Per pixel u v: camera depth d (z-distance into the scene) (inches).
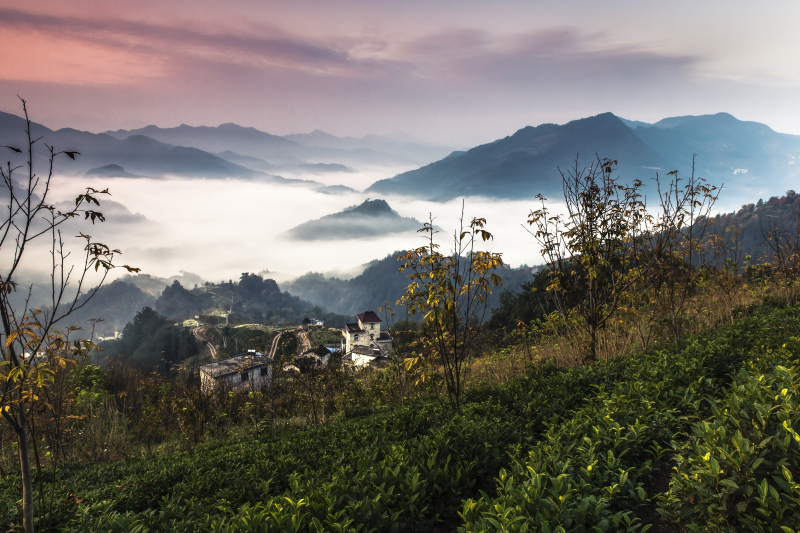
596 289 405.7
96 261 188.2
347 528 169.3
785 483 137.7
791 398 181.0
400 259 303.0
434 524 192.1
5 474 374.9
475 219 296.2
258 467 299.0
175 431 684.7
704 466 154.1
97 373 1053.2
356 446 311.9
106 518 228.8
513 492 167.6
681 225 398.0
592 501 159.5
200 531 190.5
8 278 170.7
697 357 305.9
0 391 184.4
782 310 430.3
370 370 776.3
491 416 296.0
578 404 299.0
